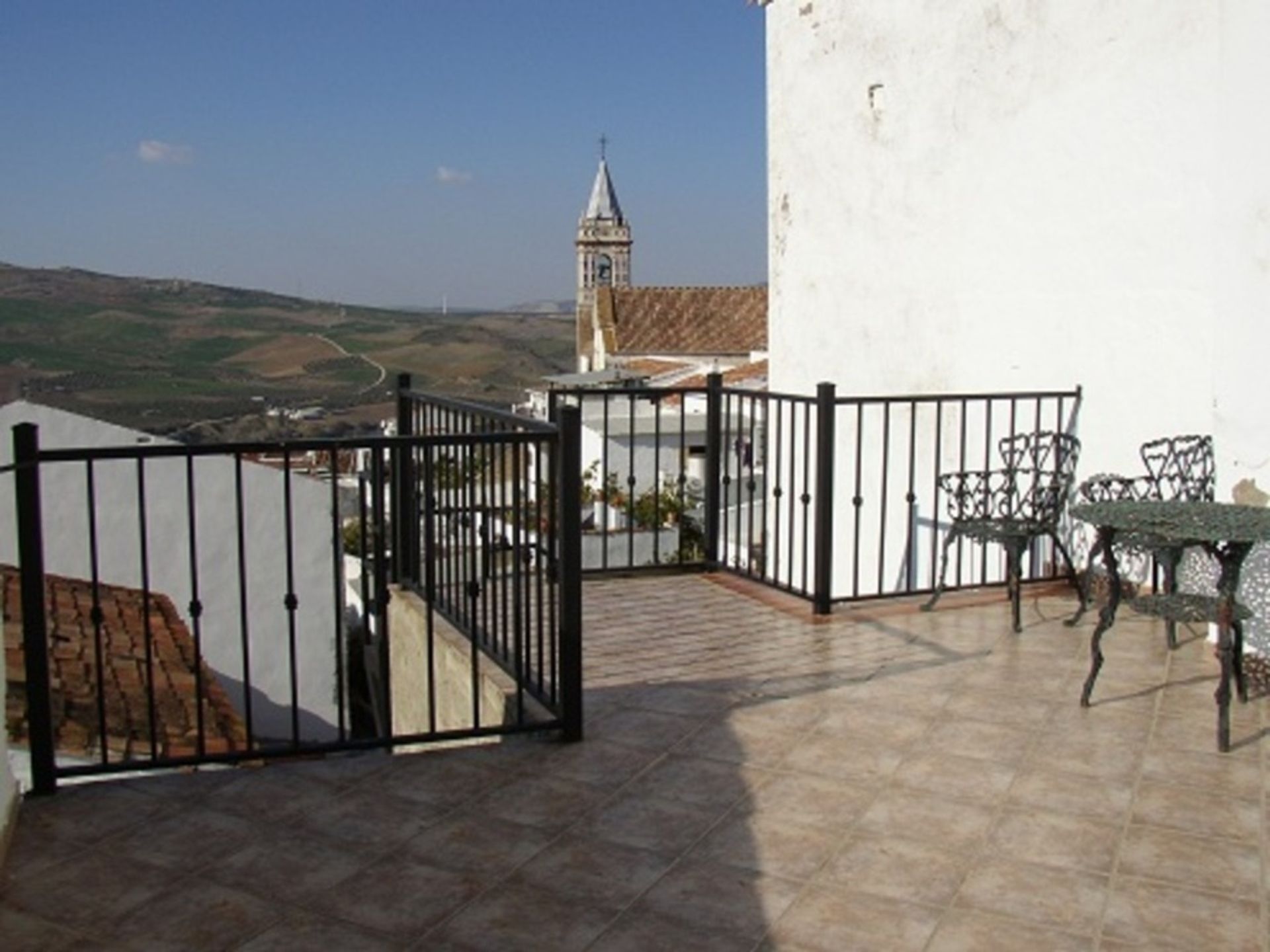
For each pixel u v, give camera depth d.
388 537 7.07
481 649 5.05
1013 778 3.63
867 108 8.02
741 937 2.71
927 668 4.79
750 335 39.19
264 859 3.10
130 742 4.82
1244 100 4.50
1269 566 4.45
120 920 2.79
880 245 7.96
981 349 6.97
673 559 8.63
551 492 4.00
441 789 3.57
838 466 8.62
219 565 11.70
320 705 12.02
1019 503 5.95
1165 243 5.59
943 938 2.70
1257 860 3.07
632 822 3.34
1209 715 4.18
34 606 3.41
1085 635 5.25
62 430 11.02
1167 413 5.62
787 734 4.04
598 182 72.75
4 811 3.08
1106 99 5.91
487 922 2.79
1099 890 2.92
